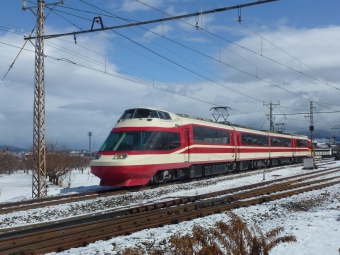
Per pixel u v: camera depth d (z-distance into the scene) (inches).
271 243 230.8
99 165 708.0
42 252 290.0
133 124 746.8
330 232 370.3
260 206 537.6
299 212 509.7
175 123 815.1
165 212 459.2
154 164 733.3
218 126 1015.0
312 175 1069.1
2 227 425.7
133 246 312.0
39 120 788.0
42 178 804.0
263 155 1341.0
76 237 327.0
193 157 867.4
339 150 3324.3
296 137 1755.7
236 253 216.7
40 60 788.0
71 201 600.1
